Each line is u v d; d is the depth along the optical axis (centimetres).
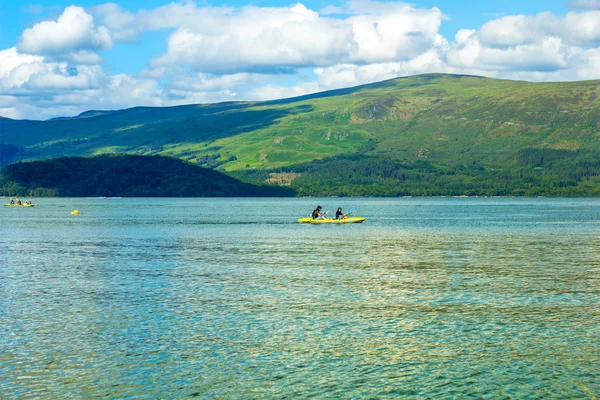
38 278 5262
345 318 3703
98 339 3231
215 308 3972
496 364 2891
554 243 8488
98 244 8588
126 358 2933
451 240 9069
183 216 17412
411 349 3097
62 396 2497
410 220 15050
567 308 3991
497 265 6094
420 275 5416
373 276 5356
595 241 8806
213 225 13175
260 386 2620
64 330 3403
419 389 2608
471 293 4512
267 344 3166
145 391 2553
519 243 8494
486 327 3503
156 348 3084
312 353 3031
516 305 4084
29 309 3938
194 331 3397
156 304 4103
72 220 15325
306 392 2569
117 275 5438
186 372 2762
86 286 4819
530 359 2956
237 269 5841
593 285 4862
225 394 2536
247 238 9594
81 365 2836
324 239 9338
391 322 3612
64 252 7469
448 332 3397
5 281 5088
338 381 2683
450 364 2889
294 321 3628
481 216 17312
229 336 3300
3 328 3444
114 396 2502
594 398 2520
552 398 2523
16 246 8288
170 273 5572
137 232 11056
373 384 2653
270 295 4431
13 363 2856
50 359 2914
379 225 12950
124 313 3822
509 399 2516
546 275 5397
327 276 5362
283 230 11475
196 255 7094
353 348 3109
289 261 6475
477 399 2516
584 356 2997
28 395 2505
